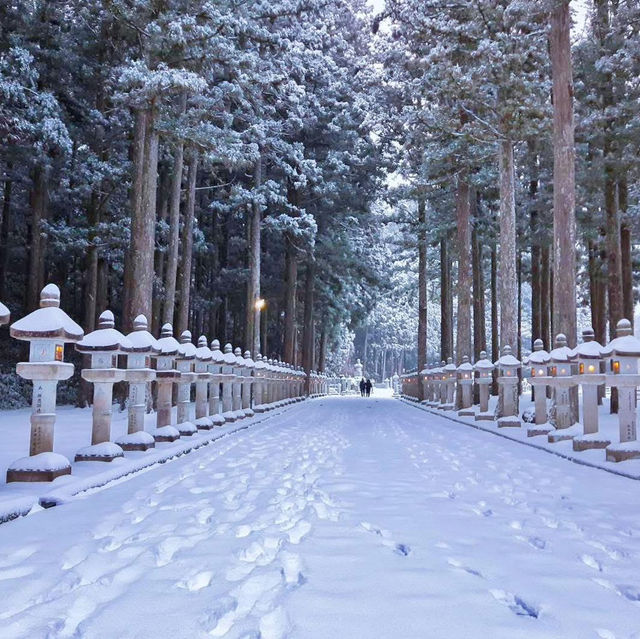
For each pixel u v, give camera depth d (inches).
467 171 1033.5
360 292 2078.0
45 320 251.4
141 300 731.4
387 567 139.5
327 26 1587.1
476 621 106.1
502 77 749.9
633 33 857.5
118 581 129.9
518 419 613.0
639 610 113.7
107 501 225.6
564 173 592.4
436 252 1953.7
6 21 1003.9
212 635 100.0
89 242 1030.4
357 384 3058.6
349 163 1519.4
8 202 1306.6
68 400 1158.3
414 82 967.0
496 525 189.9
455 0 822.5
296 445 453.1
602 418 757.9
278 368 1048.2
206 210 1590.8
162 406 429.7
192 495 239.3
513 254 802.2
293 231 1365.7
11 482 236.1
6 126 886.4
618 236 864.3
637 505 228.8
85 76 1080.2
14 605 116.3
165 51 763.4
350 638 98.3
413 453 407.8
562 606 115.1
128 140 1181.1
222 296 1691.7
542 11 621.3
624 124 867.4
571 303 581.3
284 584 127.7
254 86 960.9
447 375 1026.7
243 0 966.4
